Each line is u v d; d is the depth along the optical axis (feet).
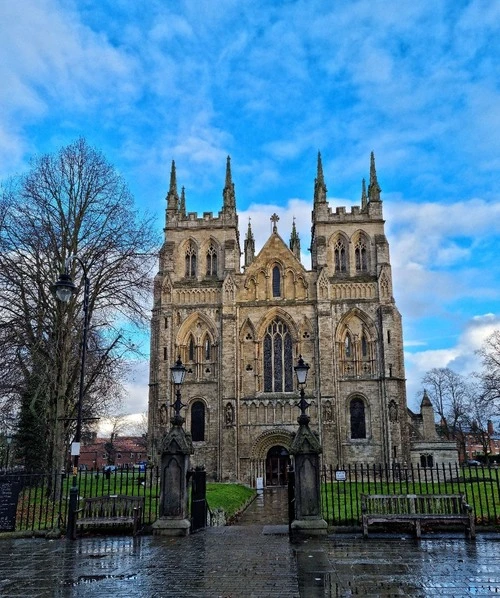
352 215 280.31
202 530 91.76
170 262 278.05
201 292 274.16
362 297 267.39
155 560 66.64
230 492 174.81
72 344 150.51
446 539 79.20
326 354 258.37
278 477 259.80
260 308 270.87
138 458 565.94
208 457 255.50
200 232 284.82
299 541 78.69
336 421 251.80
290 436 254.88
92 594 50.72
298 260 276.00
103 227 159.63
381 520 81.10
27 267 147.13
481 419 408.87
